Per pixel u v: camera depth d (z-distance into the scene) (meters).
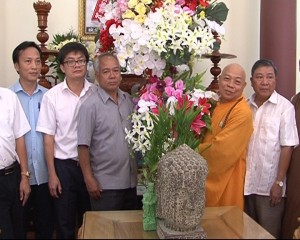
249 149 2.34
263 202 2.35
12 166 2.30
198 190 1.50
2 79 3.40
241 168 2.23
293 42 3.13
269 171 2.31
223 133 2.10
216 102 2.21
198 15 1.98
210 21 1.98
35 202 2.54
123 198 2.23
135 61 1.96
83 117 2.18
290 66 3.11
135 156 2.22
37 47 2.47
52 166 2.36
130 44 1.95
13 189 2.31
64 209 2.38
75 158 2.36
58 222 2.39
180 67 2.07
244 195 2.34
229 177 2.18
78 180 2.39
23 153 2.37
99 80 2.21
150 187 1.65
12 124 2.29
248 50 3.60
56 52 2.74
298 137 2.38
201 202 1.51
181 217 1.49
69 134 2.37
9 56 3.40
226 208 1.91
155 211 1.62
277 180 2.32
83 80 2.43
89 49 2.87
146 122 1.88
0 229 2.27
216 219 1.75
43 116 2.38
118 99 2.24
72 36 3.07
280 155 2.33
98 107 2.17
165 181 1.50
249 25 3.59
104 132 2.18
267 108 2.35
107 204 2.21
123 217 1.79
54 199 2.42
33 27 3.42
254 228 1.63
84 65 2.37
